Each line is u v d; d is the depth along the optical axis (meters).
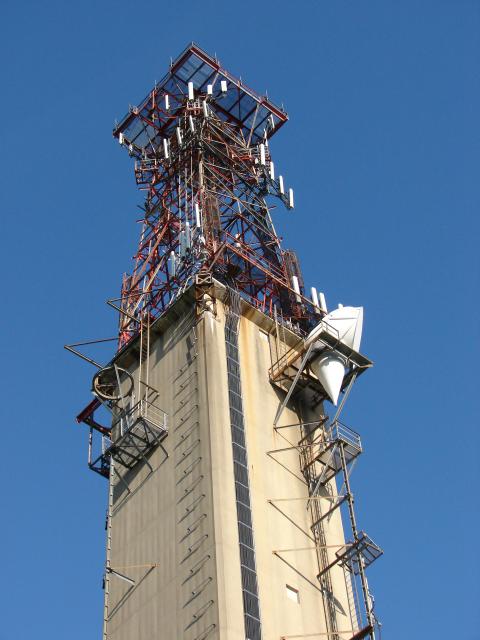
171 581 51.38
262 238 74.12
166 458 56.88
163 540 53.47
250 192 77.50
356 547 53.81
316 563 54.69
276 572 52.25
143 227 74.88
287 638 50.03
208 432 55.47
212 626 47.75
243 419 57.56
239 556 50.84
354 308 63.97
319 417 62.56
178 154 76.62
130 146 81.06
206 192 71.06
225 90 80.38
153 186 77.19
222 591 48.69
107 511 57.75
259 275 69.44
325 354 62.25
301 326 67.12
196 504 53.16
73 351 63.66
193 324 61.38
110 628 52.41
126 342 65.94
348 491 56.59
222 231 67.88
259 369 61.47
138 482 57.50
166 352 61.94
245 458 55.66
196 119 78.88
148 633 50.41
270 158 80.19
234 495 53.28
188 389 58.75
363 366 62.72
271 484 56.19
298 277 70.88
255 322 63.91
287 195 77.69
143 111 82.88
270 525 54.12
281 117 85.12
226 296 62.78
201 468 54.34
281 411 59.78
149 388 60.69
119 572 54.09
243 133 83.62
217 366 58.72
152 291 67.69
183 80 83.81
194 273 64.88
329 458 59.25
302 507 56.62
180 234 67.31
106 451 58.84
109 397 62.91
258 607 49.50
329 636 51.72
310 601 52.66
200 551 51.09
